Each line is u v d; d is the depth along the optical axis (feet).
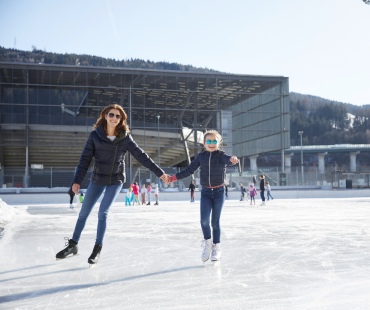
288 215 44.01
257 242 21.53
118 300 10.55
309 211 51.72
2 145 155.22
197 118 172.55
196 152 173.88
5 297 11.00
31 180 136.26
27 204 98.43
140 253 18.43
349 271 13.83
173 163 202.28
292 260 16.06
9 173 135.33
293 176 155.43
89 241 22.98
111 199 15.25
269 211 53.21
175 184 139.33
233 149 176.04
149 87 166.50
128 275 13.69
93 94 161.17
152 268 14.89
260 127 179.52
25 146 156.66
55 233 28.07
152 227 31.58
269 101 180.34
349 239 22.40
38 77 156.97
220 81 174.40
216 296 10.81
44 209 68.28
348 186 146.61
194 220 38.99
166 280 12.85
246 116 177.68
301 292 11.09
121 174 15.48
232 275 13.46
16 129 155.63
